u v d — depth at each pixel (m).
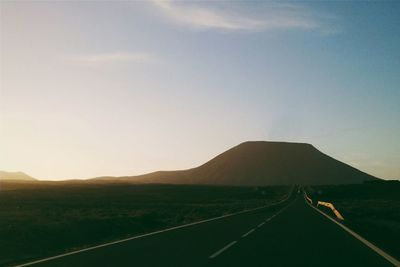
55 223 34.78
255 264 15.50
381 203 82.75
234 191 172.38
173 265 15.20
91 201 94.19
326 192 152.12
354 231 27.17
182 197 133.50
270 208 59.12
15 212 51.53
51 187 170.62
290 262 15.93
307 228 29.16
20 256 21.72
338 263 15.78
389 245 21.03
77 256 17.16
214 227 29.81
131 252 18.20
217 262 15.85
